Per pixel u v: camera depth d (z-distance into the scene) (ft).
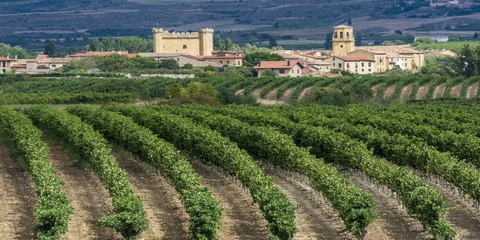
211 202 222.07
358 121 425.28
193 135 350.64
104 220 216.95
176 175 267.18
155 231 232.53
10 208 260.42
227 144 330.34
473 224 238.07
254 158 360.69
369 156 300.40
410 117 437.58
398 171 262.06
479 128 381.19
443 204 224.74
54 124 425.69
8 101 637.30
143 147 331.16
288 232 219.00
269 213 224.94
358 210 221.46
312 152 349.41
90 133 360.69
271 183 258.78
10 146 393.09
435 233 219.41
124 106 520.42
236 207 261.24
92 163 312.71
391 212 252.62
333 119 420.77
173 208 259.19
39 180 259.19
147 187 292.81
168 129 393.09
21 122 409.49
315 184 265.75
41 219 220.23
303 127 376.27
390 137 339.16
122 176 262.67
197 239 220.64
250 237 228.43
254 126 377.09
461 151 324.19
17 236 228.63
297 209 255.29
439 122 414.41
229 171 304.50
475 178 250.57
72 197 274.77
